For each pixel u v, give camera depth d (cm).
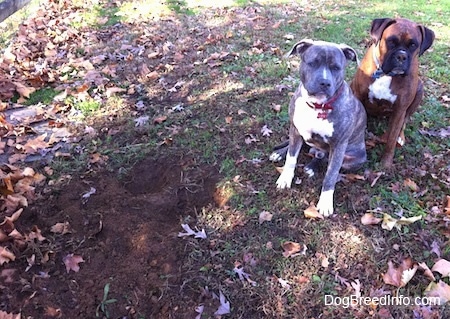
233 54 252
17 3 194
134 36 279
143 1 333
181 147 185
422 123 198
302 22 298
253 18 302
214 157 179
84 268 142
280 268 139
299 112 149
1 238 144
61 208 161
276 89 220
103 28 293
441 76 236
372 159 179
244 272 138
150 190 174
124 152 184
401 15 320
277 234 149
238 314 129
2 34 276
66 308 132
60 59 252
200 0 337
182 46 263
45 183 169
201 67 241
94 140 191
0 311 126
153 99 218
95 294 136
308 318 128
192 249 145
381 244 146
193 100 215
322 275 137
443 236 149
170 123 200
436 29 297
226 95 216
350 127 149
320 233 148
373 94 171
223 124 197
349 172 172
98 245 148
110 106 212
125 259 145
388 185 167
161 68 242
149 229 152
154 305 133
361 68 175
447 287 132
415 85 165
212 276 137
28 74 230
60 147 187
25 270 139
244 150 183
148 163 180
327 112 144
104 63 249
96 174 174
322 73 135
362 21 301
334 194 163
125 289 137
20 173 169
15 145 185
